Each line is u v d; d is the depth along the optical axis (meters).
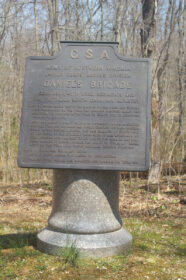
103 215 4.20
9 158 10.09
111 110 4.09
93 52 4.21
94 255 3.99
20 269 3.71
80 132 4.09
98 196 4.19
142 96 4.09
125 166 4.00
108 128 4.07
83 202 4.17
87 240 4.04
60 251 4.02
